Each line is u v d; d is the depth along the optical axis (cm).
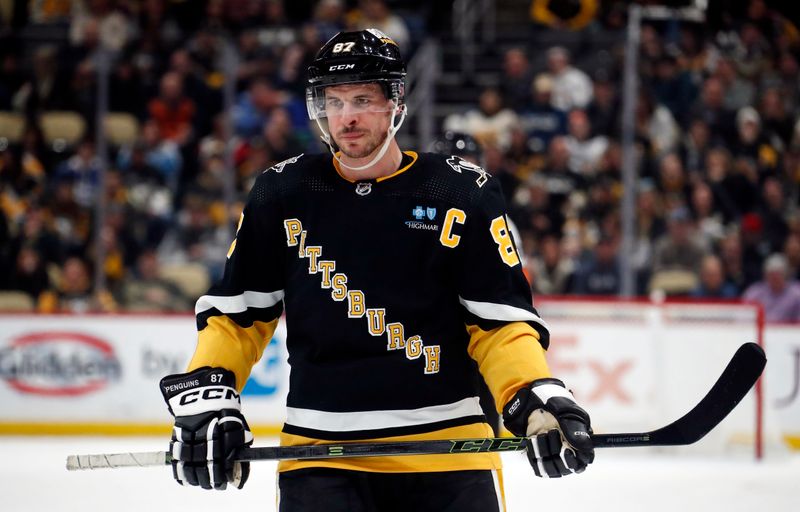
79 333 1305
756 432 1175
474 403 424
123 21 1727
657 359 1198
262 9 1788
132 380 1299
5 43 1628
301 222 421
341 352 414
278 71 1527
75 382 1304
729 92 1603
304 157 433
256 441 1241
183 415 409
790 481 1045
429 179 420
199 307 436
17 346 1309
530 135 1519
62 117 1476
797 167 1540
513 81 1560
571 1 1820
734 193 1498
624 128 1459
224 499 921
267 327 441
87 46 1527
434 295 415
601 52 1569
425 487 409
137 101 1484
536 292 1398
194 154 1473
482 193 421
